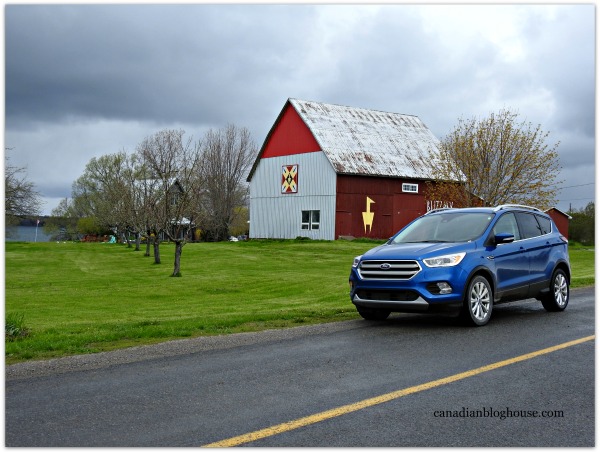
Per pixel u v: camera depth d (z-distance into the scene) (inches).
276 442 201.0
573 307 515.5
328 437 205.5
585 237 2844.5
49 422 220.5
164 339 378.3
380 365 302.7
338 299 704.4
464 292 407.5
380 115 2038.6
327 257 1407.5
